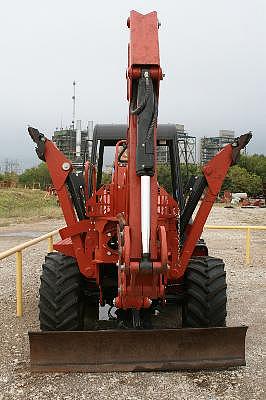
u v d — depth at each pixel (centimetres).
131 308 429
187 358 428
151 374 440
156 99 381
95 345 424
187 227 498
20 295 638
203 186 470
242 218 2702
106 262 460
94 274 473
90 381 427
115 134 576
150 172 371
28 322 610
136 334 422
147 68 377
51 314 473
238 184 6309
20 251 641
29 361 477
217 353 430
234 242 1532
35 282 877
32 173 7038
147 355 426
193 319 483
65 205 475
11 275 950
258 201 4466
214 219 2577
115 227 466
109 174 584
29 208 3145
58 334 420
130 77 379
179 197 556
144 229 370
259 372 451
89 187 533
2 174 6831
